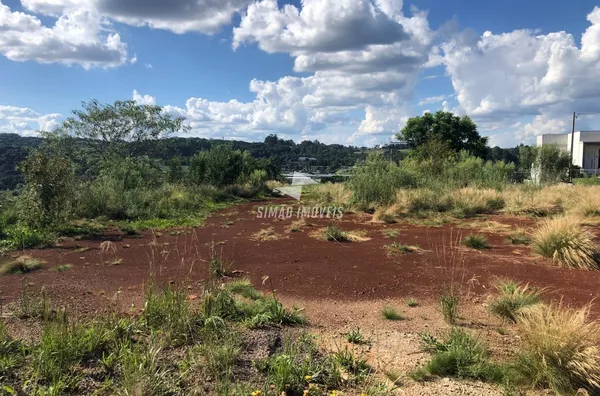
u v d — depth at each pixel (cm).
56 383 271
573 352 303
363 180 1482
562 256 670
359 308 481
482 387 296
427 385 297
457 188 1501
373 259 707
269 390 277
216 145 2261
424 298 515
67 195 1058
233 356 312
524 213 1212
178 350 329
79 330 330
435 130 3928
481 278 591
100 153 2442
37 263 646
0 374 280
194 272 618
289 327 402
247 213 1405
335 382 295
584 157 5072
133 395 256
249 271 630
